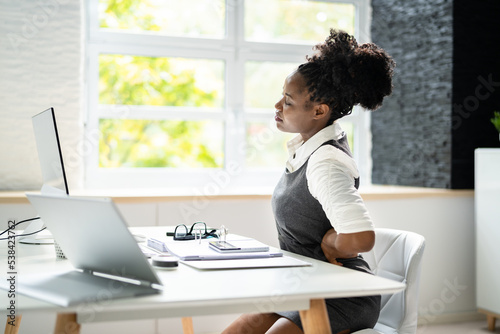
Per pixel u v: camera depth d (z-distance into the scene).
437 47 3.35
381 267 1.77
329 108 1.64
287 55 3.68
